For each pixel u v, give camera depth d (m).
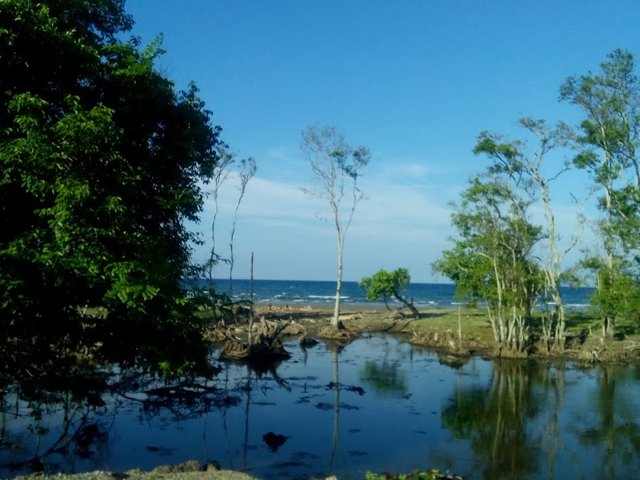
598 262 44.62
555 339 46.12
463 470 18.33
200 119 14.41
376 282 64.44
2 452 18.22
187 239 14.48
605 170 43.47
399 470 18.03
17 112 11.30
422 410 26.41
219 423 23.33
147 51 13.82
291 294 127.94
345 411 25.86
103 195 11.71
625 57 41.44
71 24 13.50
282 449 20.03
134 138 13.19
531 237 47.16
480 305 65.06
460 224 48.81
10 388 15.98
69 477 12.69
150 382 27.02
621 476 17.98
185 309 12.60
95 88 13.05
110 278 11.72
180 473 14.04
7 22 11.32
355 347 48.69
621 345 44.22
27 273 11.19
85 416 21.89
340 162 64.06
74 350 14.03
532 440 21.88
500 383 33.34
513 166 46.81
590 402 28.52
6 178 10.96
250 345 40.09
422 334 51.50
